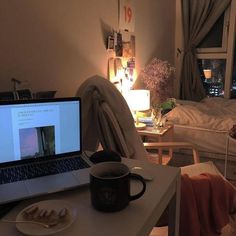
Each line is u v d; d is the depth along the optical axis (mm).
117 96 1718
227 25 3879
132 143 1713
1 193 934
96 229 781
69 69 1855
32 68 1548
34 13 1529
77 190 1006
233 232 1431
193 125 2699
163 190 986
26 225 781
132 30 2799
